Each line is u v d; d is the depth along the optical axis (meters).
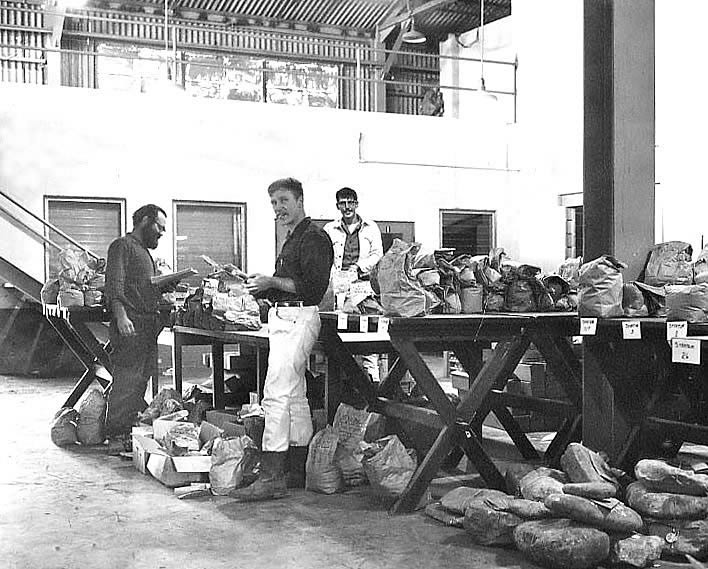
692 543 3.44
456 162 12.10
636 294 4.11
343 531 3.90
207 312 5.55
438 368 10.55
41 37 12.06
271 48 13.84
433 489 4.73
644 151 4.36
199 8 13.34
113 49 12.85
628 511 3.45
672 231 9.55
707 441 3.85
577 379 4.95
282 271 4.67
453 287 4.48
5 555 3.60
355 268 5.70
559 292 4.88
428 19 14.60
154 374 6.45
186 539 3.80
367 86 14.53
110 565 3.47
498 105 13.40
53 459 5.52
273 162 11.06
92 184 10.16
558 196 11.59
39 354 10.35
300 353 4.57
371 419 4.81
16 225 9.78
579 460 3.80
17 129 9.81
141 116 10.38
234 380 6.03
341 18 14.18
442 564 3.46
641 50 4.33
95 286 6.30
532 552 3.42
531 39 12.05
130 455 5.52
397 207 11.78
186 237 10.69
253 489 4.47
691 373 4.63
